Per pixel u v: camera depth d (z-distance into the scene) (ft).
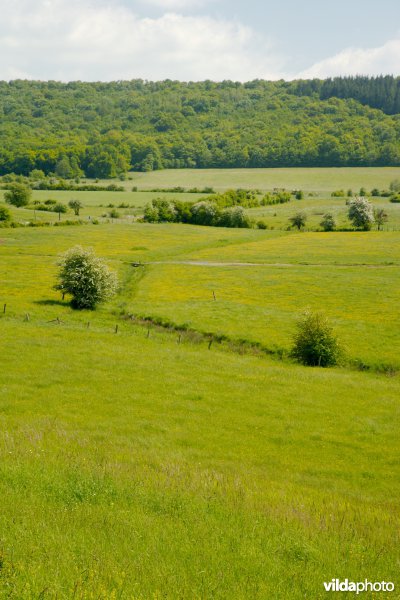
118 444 81.92
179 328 196.24
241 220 547.49
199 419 102.37
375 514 55.06
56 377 122.01
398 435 98.73
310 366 158.51
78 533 37.19
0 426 84.89
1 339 152.05
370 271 315.99
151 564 33.68
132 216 589.73
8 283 268.21
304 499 57.41
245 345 176.86
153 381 124.16
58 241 412.16
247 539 39.58
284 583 33.22
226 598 30.48
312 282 286.25
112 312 221.46
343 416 107.86
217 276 305.32
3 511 40.45
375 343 176.65
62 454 62.80
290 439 94.84
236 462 81.41
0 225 474.90
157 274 311.47
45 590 28.58
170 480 54.95
